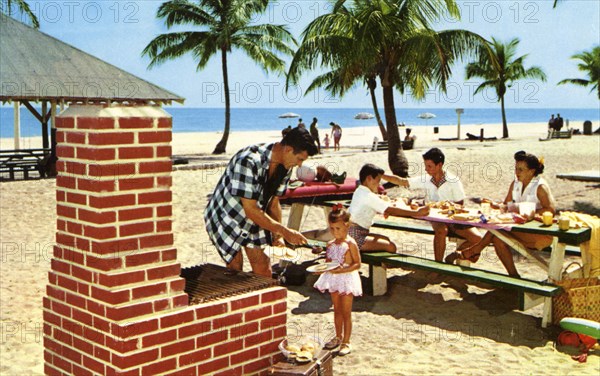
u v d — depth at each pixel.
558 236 5.86
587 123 46.78
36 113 19.91
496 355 5.20
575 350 5.35
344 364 5.01
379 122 33.06
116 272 3.25
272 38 31.91
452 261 7.02
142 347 3.25
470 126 94.88
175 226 10.98
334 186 8.84
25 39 17.36
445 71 16.17
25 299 6.72
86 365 3.41
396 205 7.22
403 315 6.28
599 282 5.96
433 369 4.89
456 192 7.63
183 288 3.47
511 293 6.98
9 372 4.86
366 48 16.06
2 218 11.52
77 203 3.36
